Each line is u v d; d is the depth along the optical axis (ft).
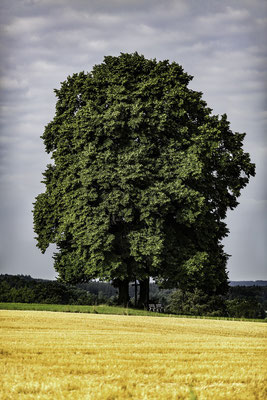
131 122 188.24
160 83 200.34
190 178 189.26
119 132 188.75
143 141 191.42
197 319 161.99
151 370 58.13
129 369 58.13
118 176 182.29
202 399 45.60
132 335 99.55
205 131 200.85
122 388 48.73
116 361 63.16
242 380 55.11
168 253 193.16
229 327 134.82
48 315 143.54
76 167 192.13
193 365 62.85
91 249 180.86
